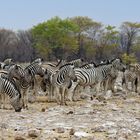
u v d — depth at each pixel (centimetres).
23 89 1966
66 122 1412
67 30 8188
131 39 8419
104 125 1302
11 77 1986
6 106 1888
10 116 1555
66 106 1897
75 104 1988
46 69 2233
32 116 1558
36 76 2212
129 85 3212
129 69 2892
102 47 8494
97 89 2302
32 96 2192
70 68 2016
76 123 1390
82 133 1169
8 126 1309
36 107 1889
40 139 1117
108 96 2347
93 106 1877
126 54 7506
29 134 1148
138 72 2831
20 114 1616
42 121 1426
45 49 7869
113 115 1575
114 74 2456
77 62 2842
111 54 8538
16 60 7506
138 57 8650
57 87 2020
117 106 1903
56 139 1112
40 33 8106
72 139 1114
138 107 1880
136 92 2750
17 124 1358
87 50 8525
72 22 8250
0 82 1753
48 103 2059
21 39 8394
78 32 8581
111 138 1127
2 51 7794
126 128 1284
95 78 2266
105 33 8594
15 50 7888
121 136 1153
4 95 1828
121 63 2538
